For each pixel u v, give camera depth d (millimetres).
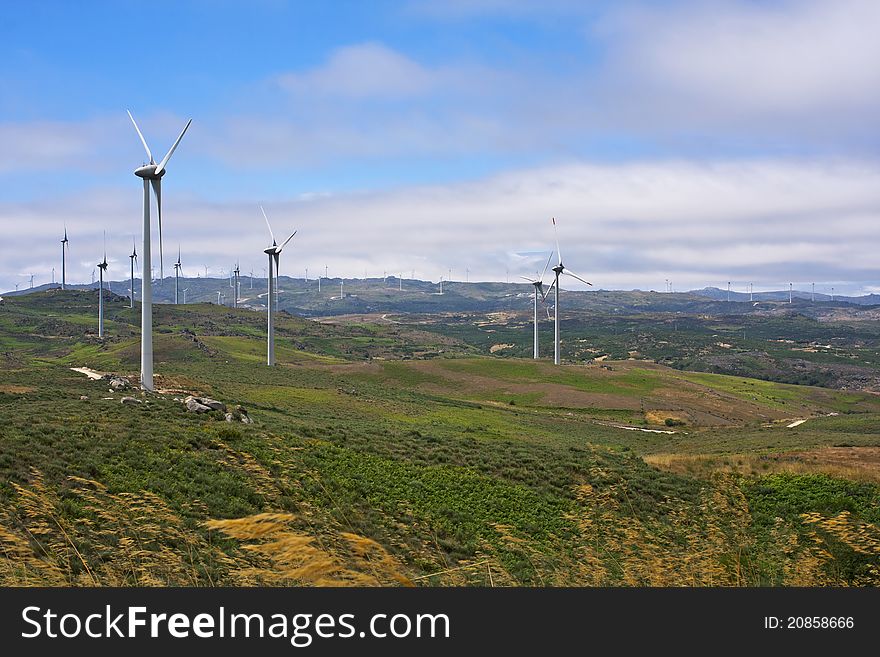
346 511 20469
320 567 9008
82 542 14812
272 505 16469
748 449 66500
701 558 14586
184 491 25797
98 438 34344
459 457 45812
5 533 12844
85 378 72812
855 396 180875
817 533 15602
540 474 40625
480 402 120000
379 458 41688
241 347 182375
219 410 54531
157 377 78438
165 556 12859
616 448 76500
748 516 19438
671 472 42969
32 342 195625
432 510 29969
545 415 108938
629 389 138375
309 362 164500
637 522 17797
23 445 29688
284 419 61062
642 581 13578
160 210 69750
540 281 168250
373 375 139250
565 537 25453
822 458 52500
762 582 13852
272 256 128750
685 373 189750
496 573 13977
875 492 37031
